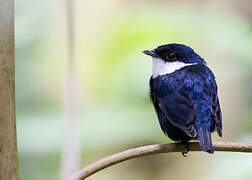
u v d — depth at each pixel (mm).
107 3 13930
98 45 12703
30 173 10758
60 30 13203
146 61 10883
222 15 12031
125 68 10945
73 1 10133
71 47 9984
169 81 7871
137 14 11914
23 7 12977
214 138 13312
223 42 11383
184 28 11531
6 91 4652
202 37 11547
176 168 13711
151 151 6320
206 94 7621
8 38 4637
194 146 7434
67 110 9664
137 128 10695
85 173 5680
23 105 12312
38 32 13031
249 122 12195
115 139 10727
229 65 12984
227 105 13281
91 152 10977
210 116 7410
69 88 9820
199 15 11875
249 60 11203
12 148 4703
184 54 8320
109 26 12414
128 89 10844
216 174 9234
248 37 11406
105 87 11242
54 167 10859
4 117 4656
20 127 11109
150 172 13930
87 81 12148
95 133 10797
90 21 13617
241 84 13195
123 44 11398
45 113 11477
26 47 12820
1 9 4582
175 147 6676
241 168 9023
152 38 11281
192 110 7383
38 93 12648
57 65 13016
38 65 12891
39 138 10930
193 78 7789
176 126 7355
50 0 13094
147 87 10773
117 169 13953
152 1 13508
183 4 13234
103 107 11094
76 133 9523
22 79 12586
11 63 4676
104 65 11820
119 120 10750
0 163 4664
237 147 6383
